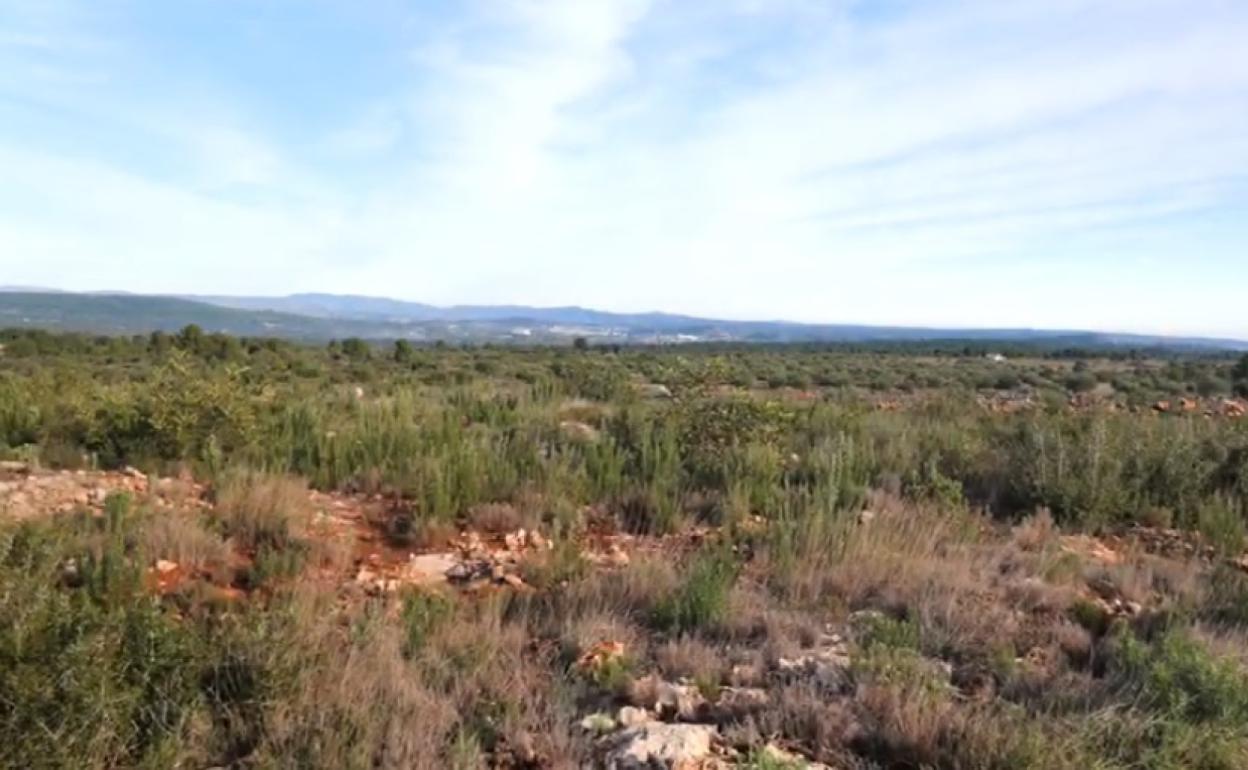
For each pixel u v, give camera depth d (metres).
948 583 6.09
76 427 9.82
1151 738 3.94
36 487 7.75
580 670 4.70
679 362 11.73
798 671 4.64
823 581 6.30
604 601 5.88
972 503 9.33
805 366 47.91
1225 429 11.20
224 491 7.70
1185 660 4.46
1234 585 6.43
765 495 8.74
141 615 4.22
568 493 8.81
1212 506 8.79
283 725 3.80
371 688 4.17
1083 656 5.11
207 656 4.18
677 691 4.39
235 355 36.03
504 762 3.82
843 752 3.88
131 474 8.64
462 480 8.63
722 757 3.75
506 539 7.65
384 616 5.16
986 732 3.79
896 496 8.82
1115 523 8.78
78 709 3.47
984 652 5.03
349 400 13.25
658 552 7.20
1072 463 9.40
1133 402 19.72
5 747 3.27
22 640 3.62
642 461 9.62
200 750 3.67
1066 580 6.61
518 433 10.58
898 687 4.20
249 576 6.23
